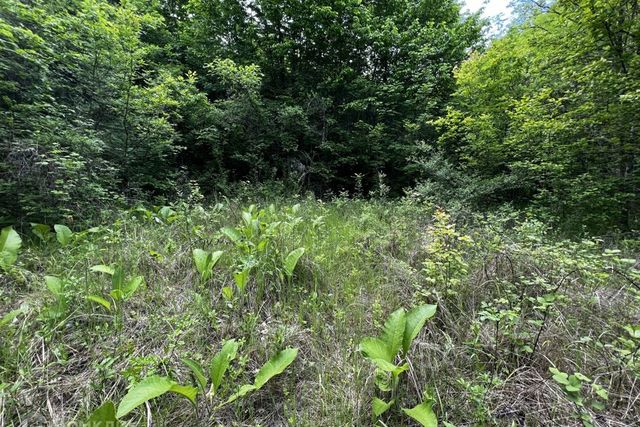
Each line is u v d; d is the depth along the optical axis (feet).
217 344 7.36
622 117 16.11
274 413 5.95
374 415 5.46
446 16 38.65
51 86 16.34
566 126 17.67
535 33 22.02
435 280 8.98
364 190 34.37
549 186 21.11
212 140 26.17
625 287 8.73
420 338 7.32
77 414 5.48
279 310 8.79
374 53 35.06
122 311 7.93
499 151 23.93
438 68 32.53
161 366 6.48
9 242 9.43
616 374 6.10
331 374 6.68
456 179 24.52
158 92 20.59
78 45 17.21
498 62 24.29
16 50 13.56
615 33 16.87
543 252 10.11
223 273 10.43
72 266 10.06
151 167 23.15
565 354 6.81
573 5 18.04
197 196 19.95
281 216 17.54
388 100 33.27
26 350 6.49
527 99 20.15
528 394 6.04
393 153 32.58
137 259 10.62
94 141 15.78
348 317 8.54
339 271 11.15
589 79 17.13
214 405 5.74
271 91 33.58
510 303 8.29
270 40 32.65
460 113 25.17
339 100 34.40
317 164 31.53
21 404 5.54
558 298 7.52
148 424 5.25
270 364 6.09
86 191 14.78
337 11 32.58
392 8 37.68
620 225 17.17
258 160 28.32
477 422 5.47
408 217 17.61
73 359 6.61
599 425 5.29
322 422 5.60
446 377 6.40
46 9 16.75
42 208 12.90
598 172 18.72
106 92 19.31
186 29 32.07
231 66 25.22
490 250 10.64
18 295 8.69
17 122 14.08
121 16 18.07
